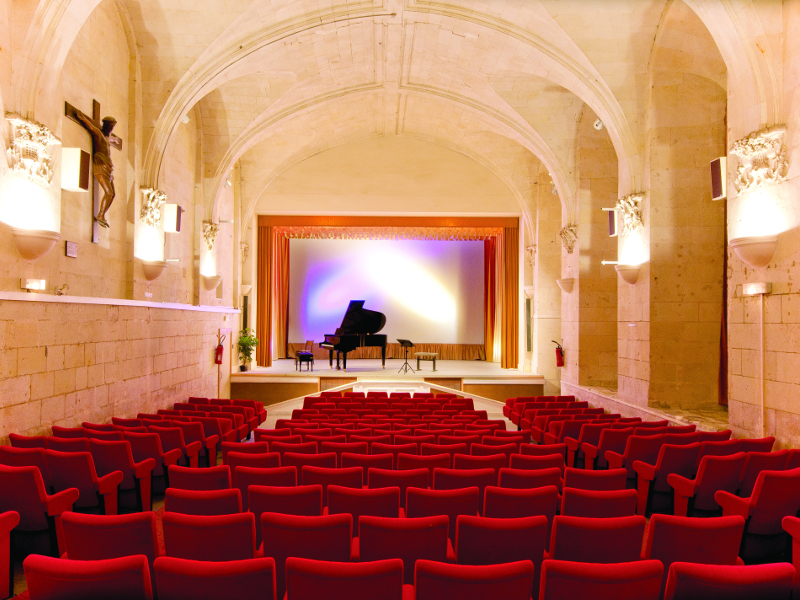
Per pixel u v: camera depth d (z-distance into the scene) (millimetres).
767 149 7090
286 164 19109
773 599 2510
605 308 14422
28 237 6812
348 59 13352
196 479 4527
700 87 10586
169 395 11547
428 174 19391
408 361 22703
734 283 7844
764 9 7031
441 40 12367
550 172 15039
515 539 3209
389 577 2529
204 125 14398
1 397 6113
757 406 7348
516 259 20406
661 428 6941
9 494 4254
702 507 5066
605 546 3230
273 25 10930
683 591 2535
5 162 6676
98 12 9281
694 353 10484
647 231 10672
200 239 14234
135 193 10453
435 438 6320
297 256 23359
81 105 8703
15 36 6867
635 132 10828
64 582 2506
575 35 10453
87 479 4898
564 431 7727
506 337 20391
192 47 10562
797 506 4285
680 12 9539
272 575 2580
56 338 7215
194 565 2553
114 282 9930
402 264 23422
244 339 18422
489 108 14703
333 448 5746
